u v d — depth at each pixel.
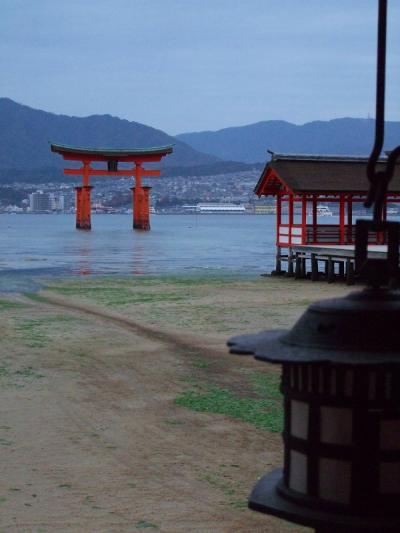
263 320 24.27
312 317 2.55
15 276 43.84
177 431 11.62
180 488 9.07
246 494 8.84
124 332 21.56
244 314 25.69
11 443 10.96
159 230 152.50
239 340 2.66
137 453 10.49
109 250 76.19
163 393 14.15
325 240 39.50
